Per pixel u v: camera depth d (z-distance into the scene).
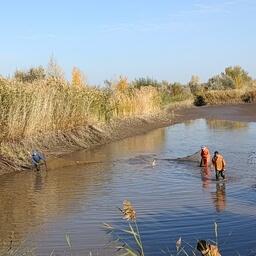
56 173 26.77
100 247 14.01
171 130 51.94
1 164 27.05
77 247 14.08
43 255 13.42
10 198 20.64
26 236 15.27
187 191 21.55
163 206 18.67
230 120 64.62
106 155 33.84
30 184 23.64
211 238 14.61
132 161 31.09
